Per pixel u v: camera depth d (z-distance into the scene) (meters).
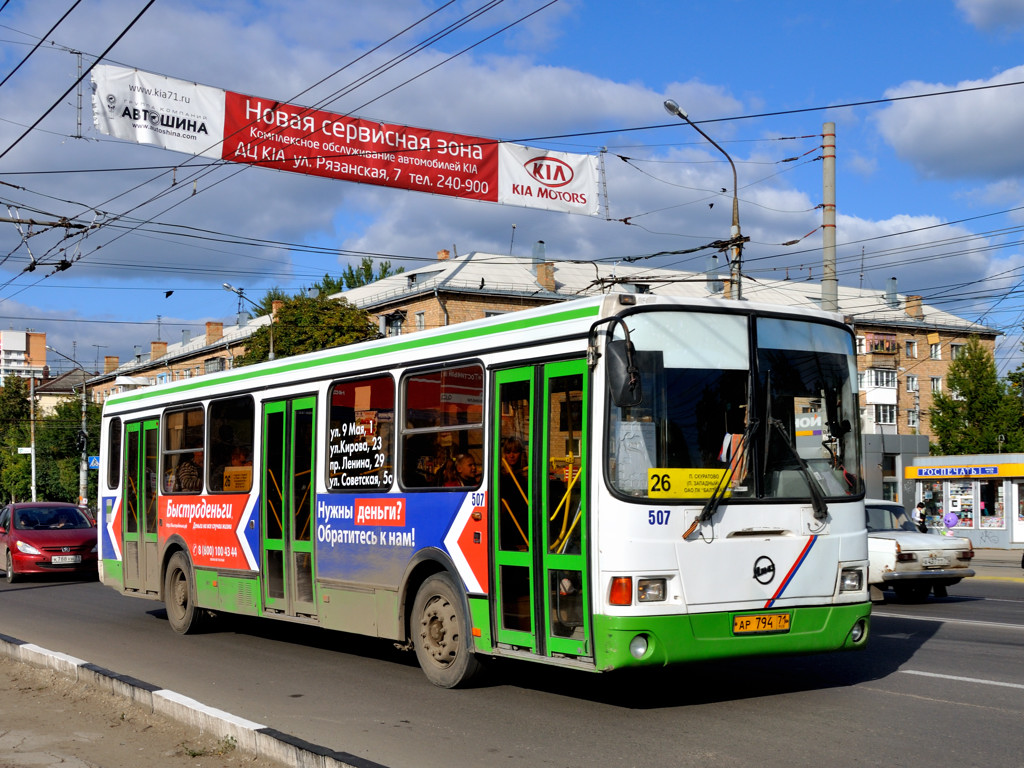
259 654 11.80
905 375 69.12
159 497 14.46
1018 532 36.34
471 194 19.17
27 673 10.39
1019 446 46.22
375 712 8.34
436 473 9.34
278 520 11.67
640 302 7.82
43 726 8.09
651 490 7.57
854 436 8.55
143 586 14.84
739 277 24.42
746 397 8.07
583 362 7.84
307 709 8.54
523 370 8.44
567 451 7.90
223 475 12.88
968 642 11.59
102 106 16.25
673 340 7.88
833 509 8.25
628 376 7.27
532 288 53.81
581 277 56.72
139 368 85.94
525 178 19.67
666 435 7.70
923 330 69.75
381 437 10.12
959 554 16.53
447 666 9.15
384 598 9.89
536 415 8.27
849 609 8.23
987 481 37.50
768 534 7.93
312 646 12.41
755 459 7.99
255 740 6.87
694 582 7.59
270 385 12.01
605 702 8.52
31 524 23.23
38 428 69.88
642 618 7.37
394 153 18.61
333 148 18.16
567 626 7.79
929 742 7.00
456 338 9.27
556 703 8.53
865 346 66.25
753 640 7.77
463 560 8.91
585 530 7.62
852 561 8.30
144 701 8.38
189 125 17.03
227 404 12.90
